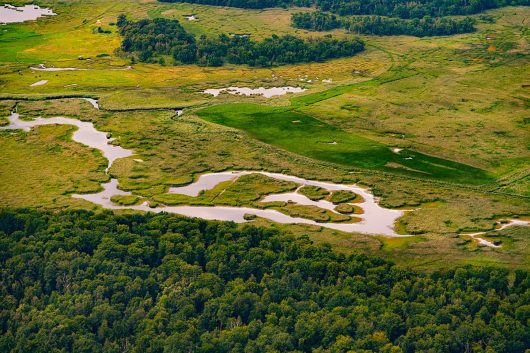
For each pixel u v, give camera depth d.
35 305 155.88
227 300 152.88
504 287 158.50
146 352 141.62
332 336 142.88
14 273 163.62
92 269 162.75
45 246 171.12
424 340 140.62
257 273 165.62
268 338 142.38
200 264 171.00
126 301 155.88
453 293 156.25
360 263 165.50
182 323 146.50
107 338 146.12
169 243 172.38
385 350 138.12
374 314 147.75
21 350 143.00
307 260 166.12
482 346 141.62
